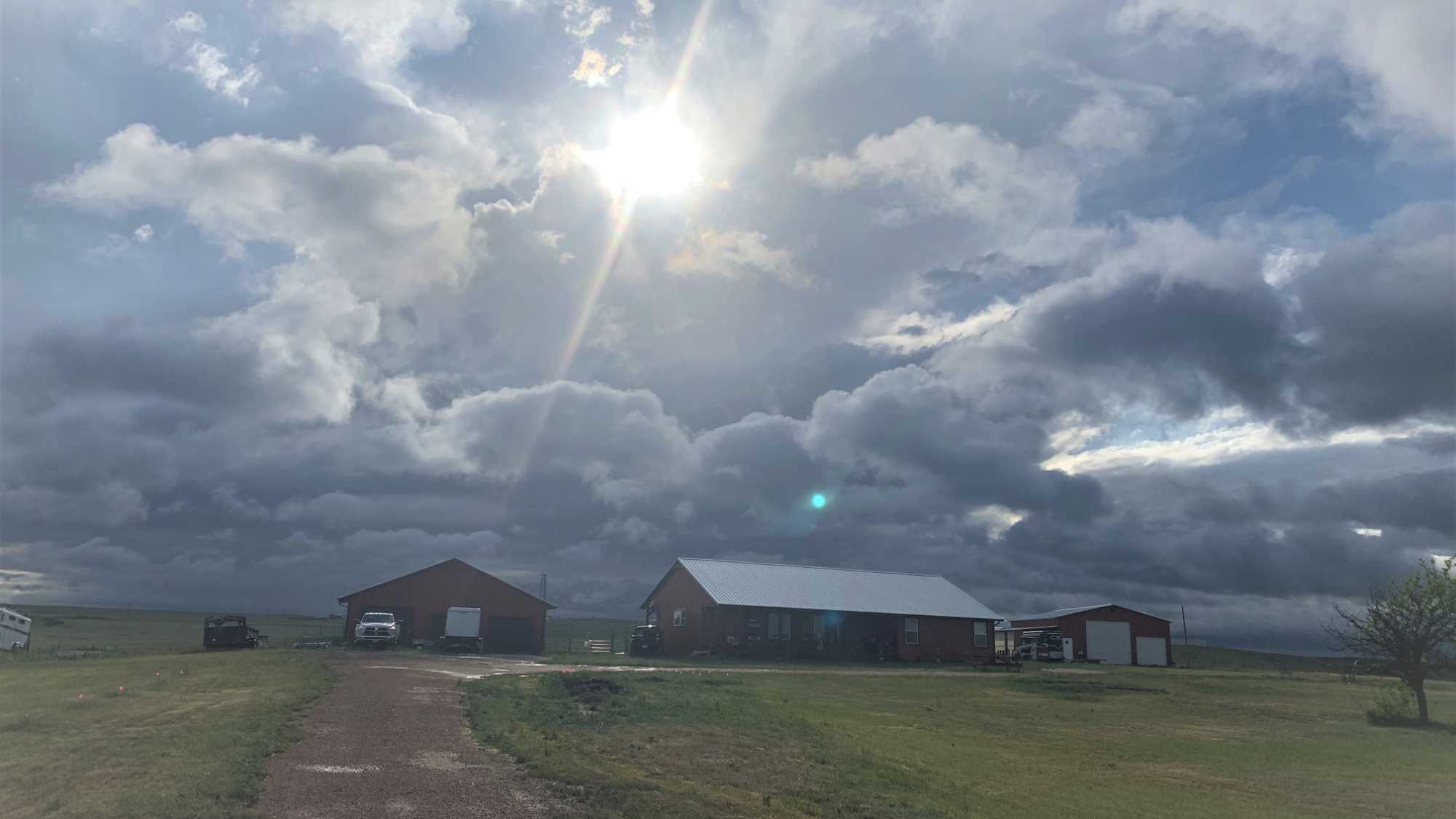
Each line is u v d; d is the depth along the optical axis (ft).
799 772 56.29
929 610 213.25
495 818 37.88
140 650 174.09
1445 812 58.54
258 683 84.53
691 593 213.25
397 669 112.98
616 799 42.22
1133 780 66.03
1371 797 63.10
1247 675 182.91
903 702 111.86
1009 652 262.47
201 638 275.39
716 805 43.32
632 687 95.25
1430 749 86.53
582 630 390.21
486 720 65.26
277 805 38.06
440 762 49.21
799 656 201.05
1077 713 110.63
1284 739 93.30
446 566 209.97
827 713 92.58
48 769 43.96
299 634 346.54
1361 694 142.92
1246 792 63.77
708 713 79.30
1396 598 109.60
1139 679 162.20
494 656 176.14
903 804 49.34
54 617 442.50
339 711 67.10
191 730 54.75
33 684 90.48
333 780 43.45
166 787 39.09
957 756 70.59
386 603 205.46
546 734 62.69
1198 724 104.88
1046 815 50.62
